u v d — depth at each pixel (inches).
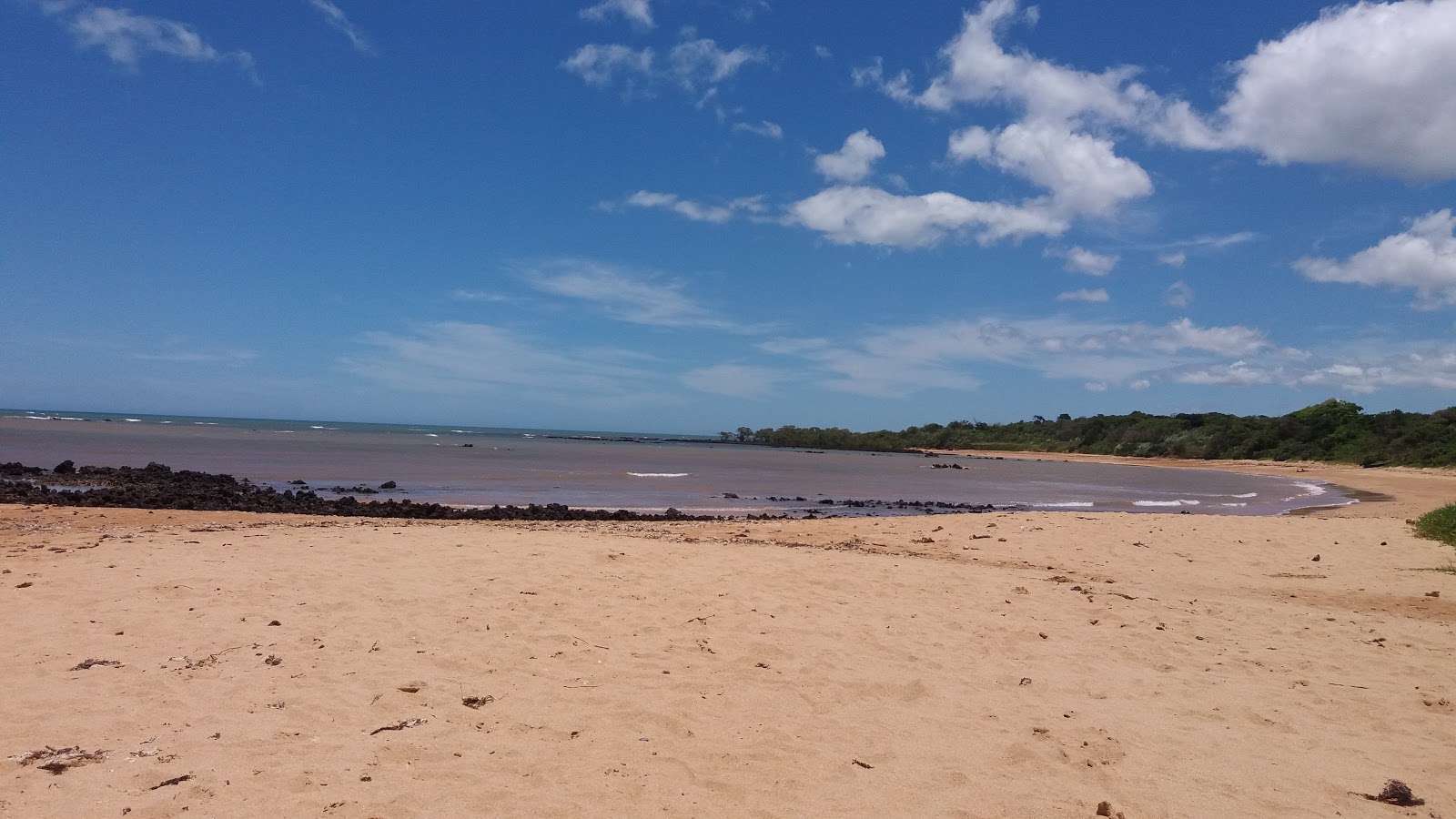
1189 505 1171.9
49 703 185.9
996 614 325.1
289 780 154.0
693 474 1585.9
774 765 172.9
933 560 475.2
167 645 232.7
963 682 237.8
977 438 4645.7
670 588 340.5
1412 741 201.5
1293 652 284.2
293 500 729.6
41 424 3201.3
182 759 161.0
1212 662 268.5
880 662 253.0
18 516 516.7
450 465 1530.5
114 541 408.5
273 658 225.0
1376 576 458.9
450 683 214.4
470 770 162.7
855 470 2102.6
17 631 240.7
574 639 261.7
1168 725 208.1
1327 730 207.6
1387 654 283.0
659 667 238.1
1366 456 2549.2
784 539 570.9
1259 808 161.3
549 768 165.8
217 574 325.1
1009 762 180.2
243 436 2861.7
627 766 168.4
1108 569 472.4
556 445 3444.9
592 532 552.4
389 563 364.8
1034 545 556.4
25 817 135.5
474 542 439.8
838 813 152.0
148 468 968.3
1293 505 1175.0
